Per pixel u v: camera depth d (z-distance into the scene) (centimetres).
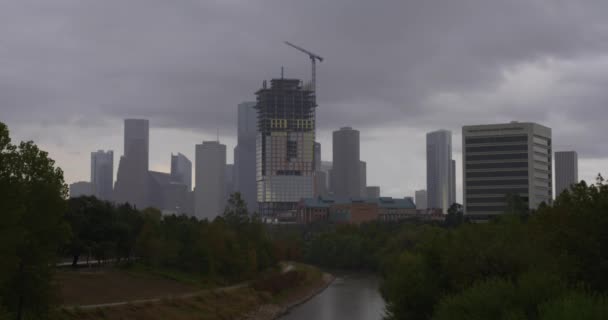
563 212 7612
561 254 7275
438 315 7000
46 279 8525
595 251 7069
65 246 16325
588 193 7731
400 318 9638
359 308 17738
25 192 8050
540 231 8250
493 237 10056
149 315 12706
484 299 6384
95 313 11662
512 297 6281
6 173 7331
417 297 9388
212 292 16700
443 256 9469
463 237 9800
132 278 16600
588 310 5109
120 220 19225
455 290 8800
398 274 10662
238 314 15462
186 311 14050
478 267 8581
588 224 7312
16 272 8088
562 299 5550
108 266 18338
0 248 6925
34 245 8169
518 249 8431
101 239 17338
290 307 18150
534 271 6631
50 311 9075
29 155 8325
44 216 8219
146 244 18200
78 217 16950
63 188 8700
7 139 7325
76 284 14212
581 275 7069
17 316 8450
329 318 15788
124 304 12938
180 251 19488
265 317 15888
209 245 19800
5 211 7025
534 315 5925
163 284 16762
